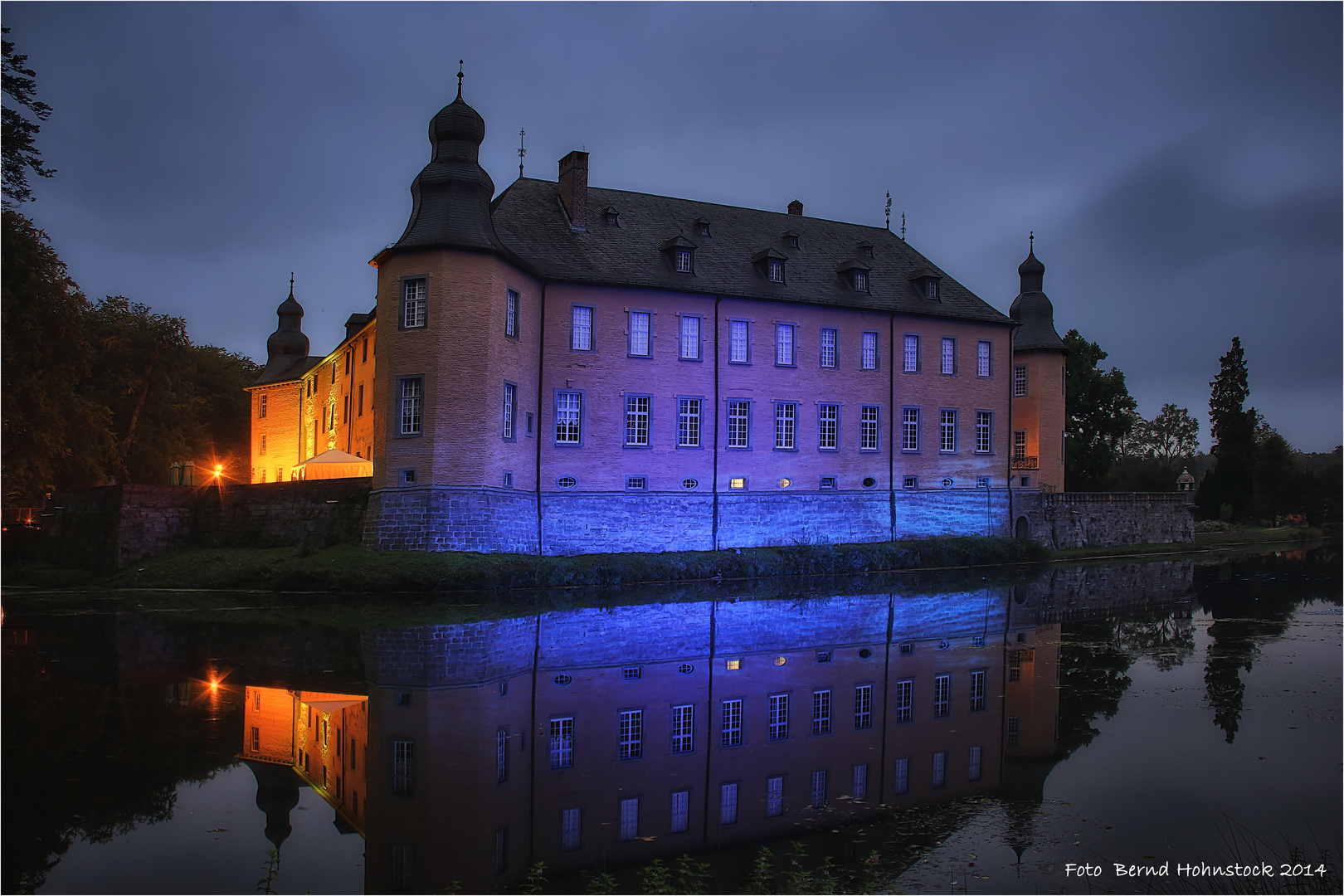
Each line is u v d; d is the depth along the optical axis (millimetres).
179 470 41969
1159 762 10742
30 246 31406
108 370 54719
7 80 28859
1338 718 12688
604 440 34531
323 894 7188
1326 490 78750
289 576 27250
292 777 9992
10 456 33156
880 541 39406
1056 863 7863
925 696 13977
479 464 29328
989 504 42781
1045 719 12625
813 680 14977
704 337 36656
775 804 9352
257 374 74438
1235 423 72000
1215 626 21109
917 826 8750
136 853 8023
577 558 31672
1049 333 47438
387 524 28875
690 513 35812
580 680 14852
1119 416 62188
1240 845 8227
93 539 32438
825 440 38906
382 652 17047
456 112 30203
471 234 29453
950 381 41875
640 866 7742
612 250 36312
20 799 9289
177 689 14047
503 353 30547
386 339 29766
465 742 11305
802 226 43062
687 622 21500
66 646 17719
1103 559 43094
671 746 11312
